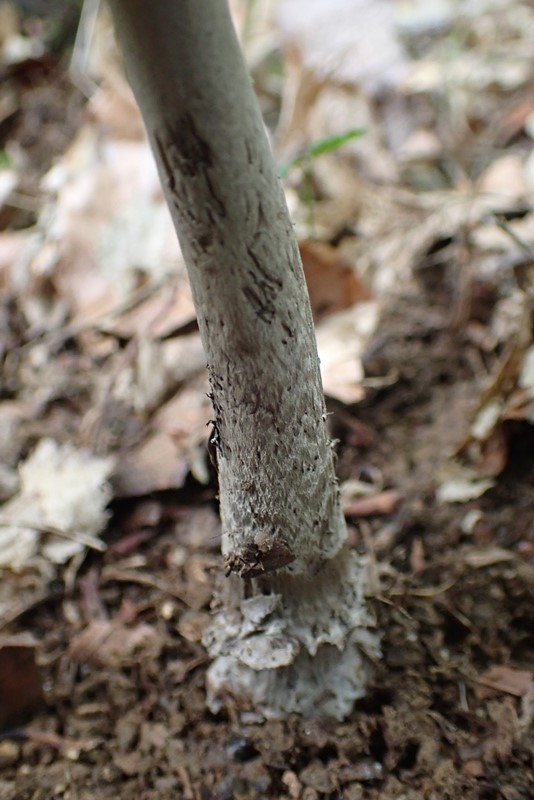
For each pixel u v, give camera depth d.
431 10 0.30
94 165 0.23
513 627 0.15
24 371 0.21
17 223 0.24
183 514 0.18
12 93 0.28
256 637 0.14
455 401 0.19
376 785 0.14
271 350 0.11
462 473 0.17
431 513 0.17
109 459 0.18
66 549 0.17
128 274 0.21
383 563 0.16
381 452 0.18
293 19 0.28
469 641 0.15
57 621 0.16
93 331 0.21
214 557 0.17
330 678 0.14
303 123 0.26
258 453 0.12
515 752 0.14
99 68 0.28
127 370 0.20
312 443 0.12
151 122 0.10
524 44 0.28
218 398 0.12
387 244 0.22
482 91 0.26
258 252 0.11
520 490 0.17
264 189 0.11
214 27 0.10
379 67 0.27
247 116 0.10
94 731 0.15
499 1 0.30
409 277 0.21
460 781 0.14
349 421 0.19
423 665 0.15
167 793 0.14
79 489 0.18
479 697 0.15
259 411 0.12
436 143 0.24
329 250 0.20
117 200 0.22
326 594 0.14
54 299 0.22
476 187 0.22
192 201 0.11
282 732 0.14
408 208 0.22
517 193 0.22
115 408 0.19
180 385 0.19
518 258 0.20
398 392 0.19
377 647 0.14
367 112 0.26
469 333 0.19
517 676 0.15
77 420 0.19
